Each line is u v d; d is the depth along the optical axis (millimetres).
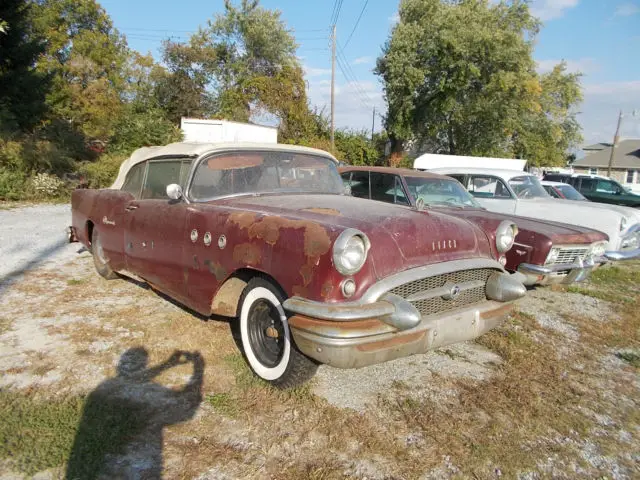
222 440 2602
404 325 2627
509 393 3346
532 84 29516
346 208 3400
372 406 3066
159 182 4262
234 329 4062
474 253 3406
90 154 20219
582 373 3826
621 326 5129
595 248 5691
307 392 3117
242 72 35938
